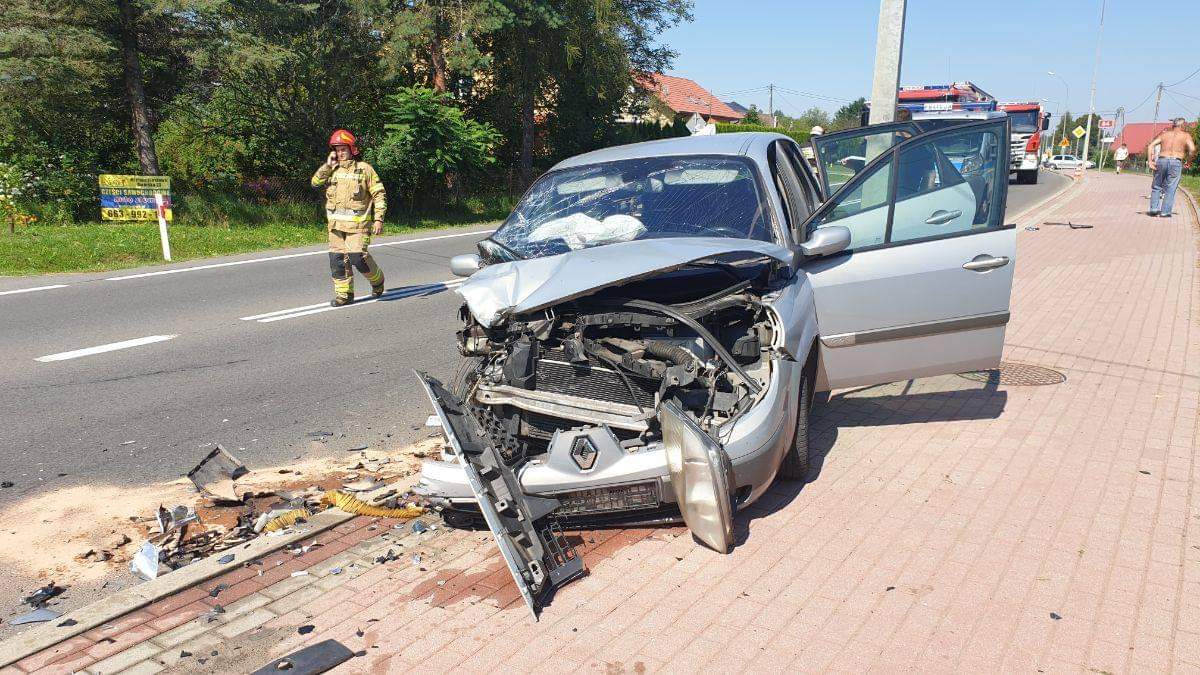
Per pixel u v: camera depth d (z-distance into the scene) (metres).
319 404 6.50
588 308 4.31
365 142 21.39
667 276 4.46
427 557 4.04
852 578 3.66
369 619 3.49
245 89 19.89
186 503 4.73
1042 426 5.55
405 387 6.93
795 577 3.69
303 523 4.41
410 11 22.52
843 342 5.00
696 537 4.02
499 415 4.31
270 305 10.43
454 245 17.08
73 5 16.09
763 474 3.92
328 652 3.23
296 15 19.14
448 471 4.00
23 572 4.00
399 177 21.61
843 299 4.97
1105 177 41.22
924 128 6.02
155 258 14.43
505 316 4.05
